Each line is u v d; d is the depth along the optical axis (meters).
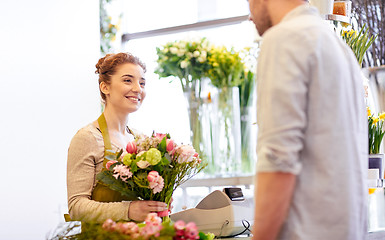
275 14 1.34
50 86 3.87
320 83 1.19
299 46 1.18
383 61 3.32
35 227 3.68
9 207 3.52
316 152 1.19
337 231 1.18
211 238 1.74
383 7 3.31
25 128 3.67
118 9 5.52
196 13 5.61
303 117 1.16
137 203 1.97
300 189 1.18
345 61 1.27
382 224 2.60
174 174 2.01
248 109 4.87
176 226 1.41
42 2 3.83
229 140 4.80
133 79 2.32
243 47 5.03
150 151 1.88
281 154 1.13
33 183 3.70
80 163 2.14
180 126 4.98
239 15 5.18
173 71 4.85
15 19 3.64
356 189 1.24
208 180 4.75
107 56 2.40
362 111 1.38
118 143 2.27
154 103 5.13
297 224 1.17
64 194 3.93
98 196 2.13
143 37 5.51
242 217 2.25
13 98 3.60
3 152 3.51
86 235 1.45
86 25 4.20
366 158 1.37
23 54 3.69
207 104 4.83
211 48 4.80
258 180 1.16
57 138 3.90
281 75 1.16
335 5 2.34
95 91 4.27
